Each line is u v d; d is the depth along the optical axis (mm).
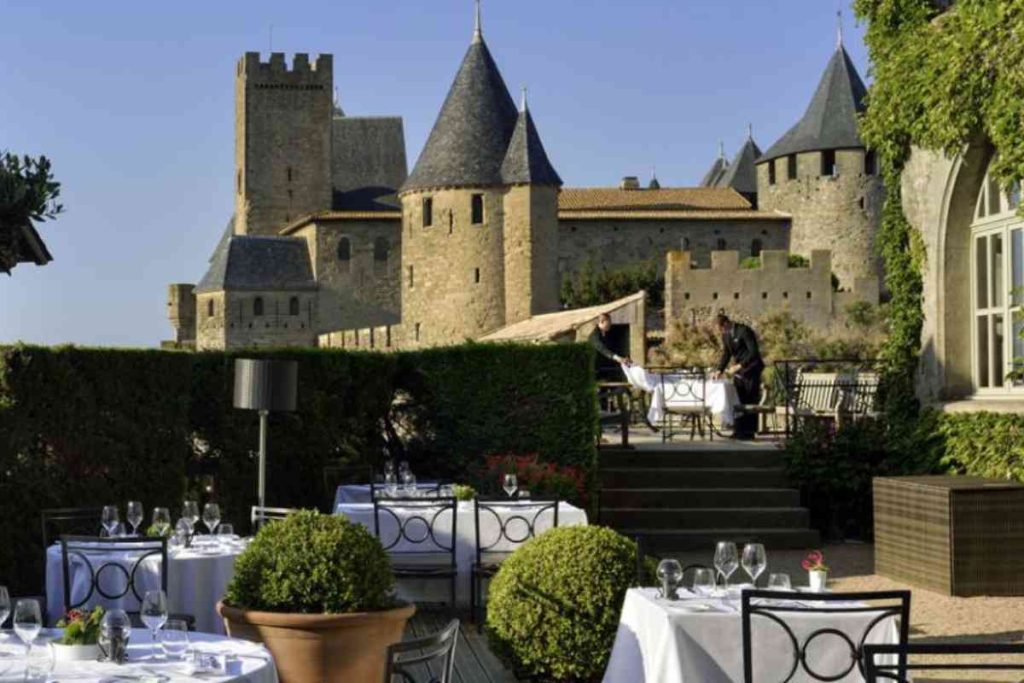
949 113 15336
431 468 17766
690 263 78125
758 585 8758
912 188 17062
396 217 101875
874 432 17719
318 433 16672
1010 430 14891
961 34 15078
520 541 12492
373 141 121375
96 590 10102
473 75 82562
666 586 8391
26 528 12219
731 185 110938
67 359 12711
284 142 113375
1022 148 14047
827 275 78125
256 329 101625
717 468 18266
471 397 17641
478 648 11391
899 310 17406
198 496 15992
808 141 95375
